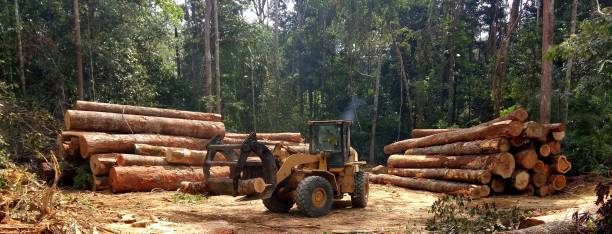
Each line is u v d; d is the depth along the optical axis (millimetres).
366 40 28734
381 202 12148
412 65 33312
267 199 9742
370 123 32594
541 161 13523
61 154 14047
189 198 11648
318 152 10398
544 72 17828
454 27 27906
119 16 22719
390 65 32812
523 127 13234
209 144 9695
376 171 20672
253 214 9617
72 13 21469
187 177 13859
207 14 26859
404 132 32562
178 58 34625
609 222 5430
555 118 18953
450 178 14602
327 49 35125
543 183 13508
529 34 23297
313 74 35375
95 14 22094
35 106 16609
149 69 26812
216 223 8195
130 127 14828
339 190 10445
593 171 15422
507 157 13297
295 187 9719
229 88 32625
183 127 15969
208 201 11344
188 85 30625
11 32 18859
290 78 33906
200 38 32906
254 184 8758
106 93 22188
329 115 34219
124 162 13195
